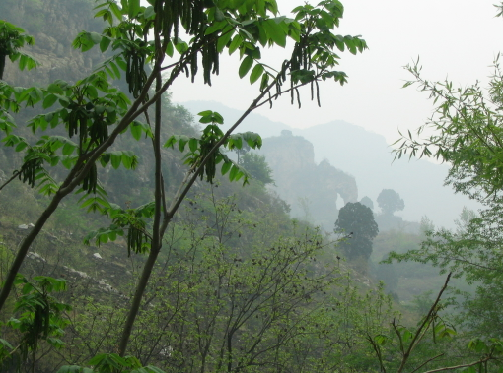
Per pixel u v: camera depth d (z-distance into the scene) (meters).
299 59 3.71
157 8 2.73
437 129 8.50
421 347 12.73
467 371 3.53
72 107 3.28
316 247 13.23
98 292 17.12
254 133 4.42
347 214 57.47
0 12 45.53
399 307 34.38
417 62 8.48
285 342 12.35
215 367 11.49
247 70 3.44
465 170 13.91
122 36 3.78
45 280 3.57
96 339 11.52
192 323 11.44
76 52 48.09
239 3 2.94
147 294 12.27
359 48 3.89
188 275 12.47
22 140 4.11
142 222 3.89
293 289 13.35
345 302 13.88
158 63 3.07
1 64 4.25
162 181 3.94
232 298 12.52
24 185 28.72
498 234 14.18
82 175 3.18
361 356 12.83
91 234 3.96
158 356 12.03
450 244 14.88
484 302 14.16
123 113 3.47
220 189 45.75
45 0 49.66
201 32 3.05
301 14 3.76
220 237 13.82
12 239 17.38
